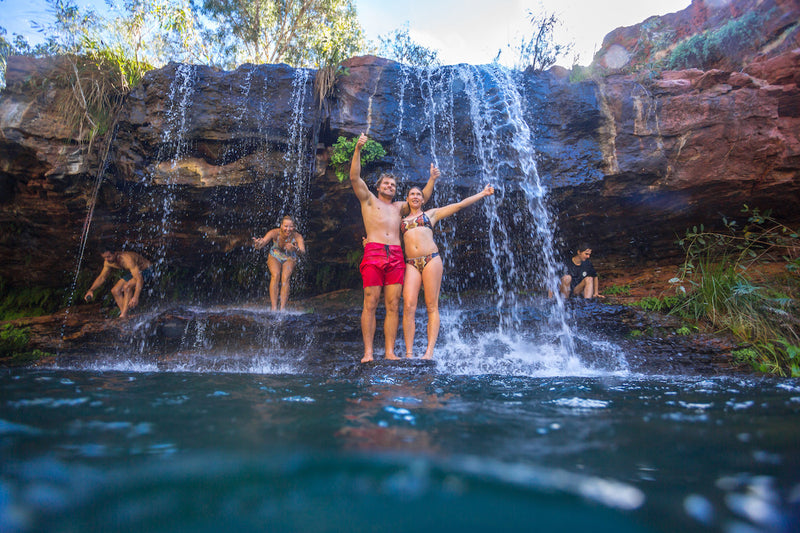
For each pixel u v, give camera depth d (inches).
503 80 286.8
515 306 258.8
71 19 291.1
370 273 191.9
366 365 163.9
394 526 35.7
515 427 70.5
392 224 199.8
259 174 273.6
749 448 60.4
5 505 38.9
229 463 50.8
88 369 185.9
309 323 247.0
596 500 42.0
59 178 267.6
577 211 292.2
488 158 281.0
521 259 329.7
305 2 462.0
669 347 205.9
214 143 269.1
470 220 298.8
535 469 50.4
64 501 40.1
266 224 313.3
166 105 265.1
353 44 366.6
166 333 247.6
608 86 280.4
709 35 335.3
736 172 270.7
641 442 62.8
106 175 272.5
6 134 258.2
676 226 305.9
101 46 298.4
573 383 133.1
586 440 63.4
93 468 48.8
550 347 212.8
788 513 39.3
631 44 391.2
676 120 272.5
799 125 267.1
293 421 73.1
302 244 287.1
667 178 275.7
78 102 269.3
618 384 132.0
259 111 267.1
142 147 271.0
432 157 277.9
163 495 41.5
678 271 305.7
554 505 40.6
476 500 41.3
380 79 277.6
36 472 47.2
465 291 339.6
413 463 51.5
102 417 75.2
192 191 279.1
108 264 303.7
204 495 41.5
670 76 288.0
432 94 282.7
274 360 207.5
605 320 232.2
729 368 187.3
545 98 282.4
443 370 167.2
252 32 445.4
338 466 50.0
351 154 260.2
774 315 215.5
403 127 275.1
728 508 40.4
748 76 269.9
